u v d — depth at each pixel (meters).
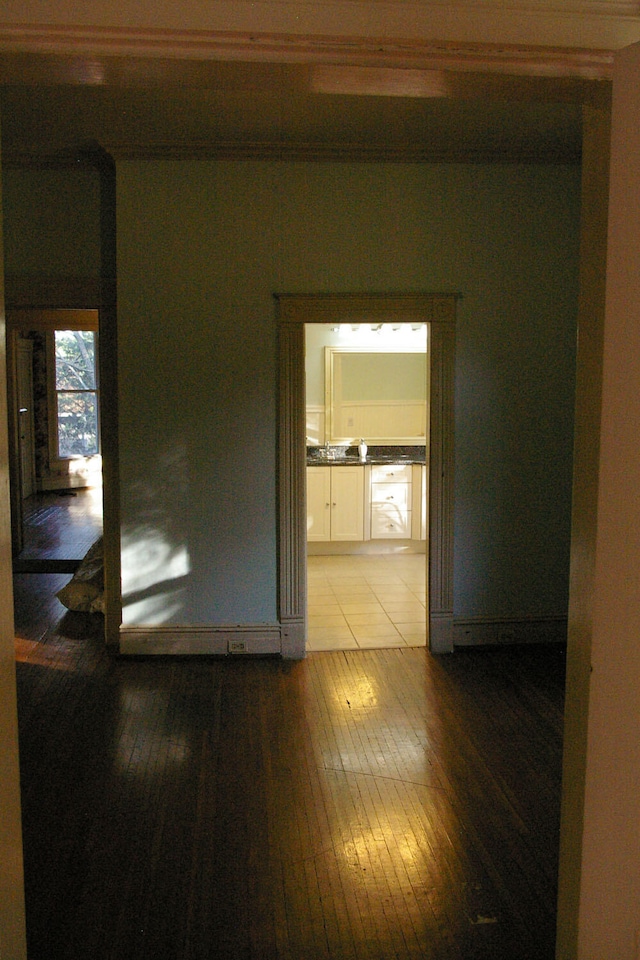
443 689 4.45
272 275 4.81
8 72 1.49
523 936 2.39
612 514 1.41
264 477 4.89
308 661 4.93
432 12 1.43
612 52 1.47
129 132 4.47
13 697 1.50
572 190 4.93
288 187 4.77
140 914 2.50
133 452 4.85
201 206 4.75
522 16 1.44
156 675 4.69
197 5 1.39
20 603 6.36
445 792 3.27
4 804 1.46
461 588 5.09
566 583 5.16
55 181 4.92
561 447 5.07
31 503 11.47
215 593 4.95
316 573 7.24
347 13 1.42
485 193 4.88
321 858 2.80
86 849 2.86
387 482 7.93
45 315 8.11
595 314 1.53
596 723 1.46
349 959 2.29
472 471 5.02
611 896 1.50
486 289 4.93
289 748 3.70
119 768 3.50
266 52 1.42
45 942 2.37
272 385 4.86
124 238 4.73
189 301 4.79
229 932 2.41
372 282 4.85
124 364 4.80
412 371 8.38
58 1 1.36
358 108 4.08
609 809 1.47
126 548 4.90
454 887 2.63
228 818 3.07
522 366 5.00
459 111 4.13
